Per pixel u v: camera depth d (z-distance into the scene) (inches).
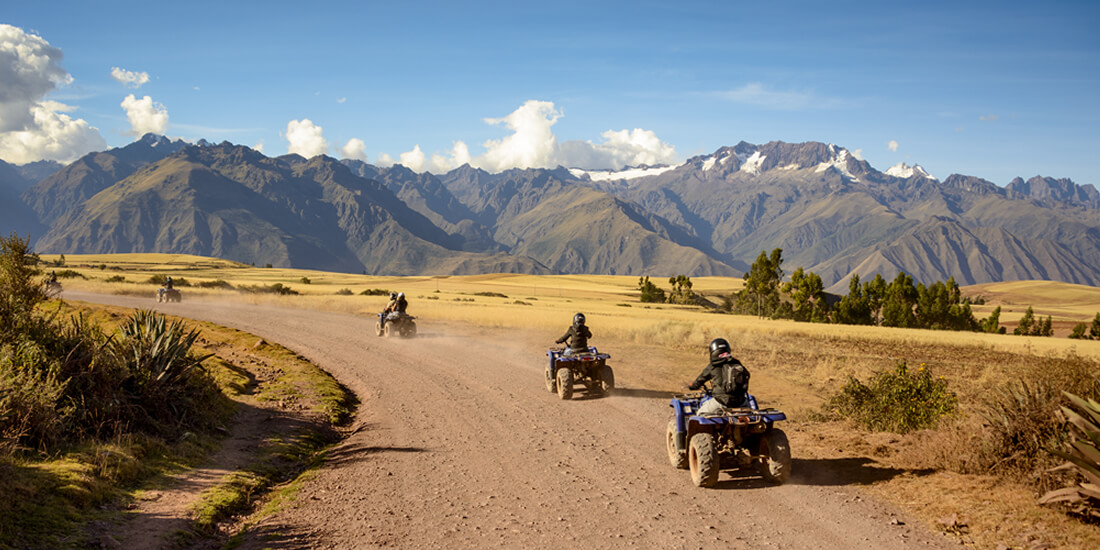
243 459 329.7
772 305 3545.8
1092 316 6692.9
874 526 226.7
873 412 410.3
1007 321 5039.4
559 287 5664.4
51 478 245.9
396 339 943.7
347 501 264.8
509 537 222.1
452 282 5905.5
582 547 211.8
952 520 224.4
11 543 192.9
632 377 620.4
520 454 339.9
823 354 890.7
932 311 3193.9
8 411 273.1
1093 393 266.8
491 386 560.1
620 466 315.9
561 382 490.6
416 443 365.4
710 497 265.4
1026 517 221.3
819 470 302.0
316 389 526.9
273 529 231.8
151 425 340.5
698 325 1301.7
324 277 5979.3
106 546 206.1
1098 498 212.7
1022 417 273.1
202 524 237.3
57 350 348.8
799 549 207.3
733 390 291.1
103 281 2576.3
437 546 214.4
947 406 391.5
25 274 404.2
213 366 555.5
